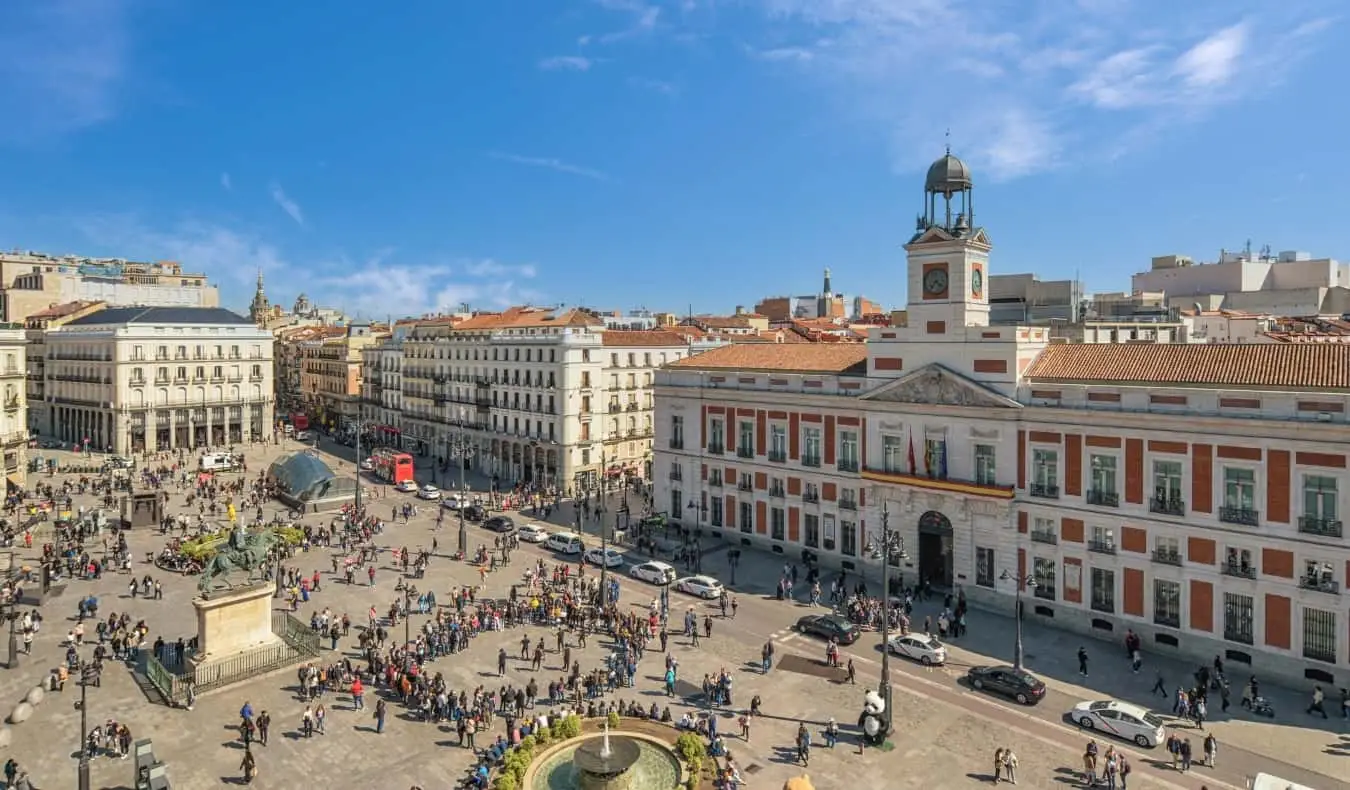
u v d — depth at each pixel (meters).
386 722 40.66
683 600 58.84
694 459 75.50
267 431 139.00
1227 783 35.00
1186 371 48.75
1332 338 74.31
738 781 34.44
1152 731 37.94
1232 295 121.25
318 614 54.53
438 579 64.00
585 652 49.69
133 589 58.66
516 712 41.50
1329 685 42.31
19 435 91.56
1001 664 46.91
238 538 46.75
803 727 37.12
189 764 36.47
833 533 64.94
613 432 101.88
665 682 44.91
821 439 65.25
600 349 99.94
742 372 71.19
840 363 67.12
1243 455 44.81
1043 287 89.38
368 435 137.62
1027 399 53.25
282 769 36.28
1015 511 53.69
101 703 42.19
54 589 59.84
